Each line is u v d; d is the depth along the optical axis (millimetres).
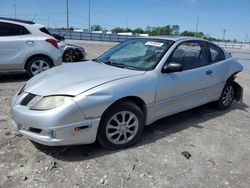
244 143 4027
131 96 3539
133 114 3594
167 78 3975
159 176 3029
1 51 6660
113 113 3393
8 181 2801
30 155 3299
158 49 4227
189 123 4680
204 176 3092
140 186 2842
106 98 3254
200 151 3666
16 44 6801
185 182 2959
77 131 3117
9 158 3209
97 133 3354
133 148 3627
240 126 4715
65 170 3043
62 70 3949
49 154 3342
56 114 2992
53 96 3125
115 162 3250
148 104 3760
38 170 3012
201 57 4773
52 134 3041
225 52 5426
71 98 3080
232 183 3002
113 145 3506
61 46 11617
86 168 3098
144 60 4102
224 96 5473
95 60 4656
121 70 3850
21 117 3170
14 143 3562
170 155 3496
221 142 4000
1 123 4180
